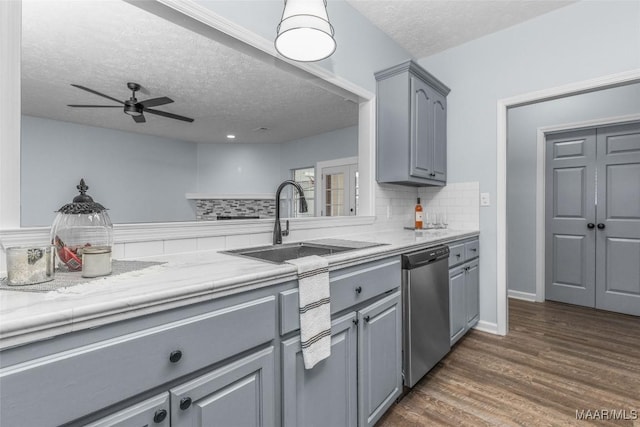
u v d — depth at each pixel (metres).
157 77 3.32
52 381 0.59
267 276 0.98
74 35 2.49
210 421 0.85
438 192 2.93
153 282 0.84
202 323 0.82
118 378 0.68
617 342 2.42
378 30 2.52
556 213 3.45
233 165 6.48
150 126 5.10
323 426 1.20
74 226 1.05
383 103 2.47
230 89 3.65
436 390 1.80
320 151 5.78
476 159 2.72
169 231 1.37
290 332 1.08
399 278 1.67
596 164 3.21
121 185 5.30
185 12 1.35
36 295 0.72
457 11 2.33
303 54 1.53
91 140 4.94
